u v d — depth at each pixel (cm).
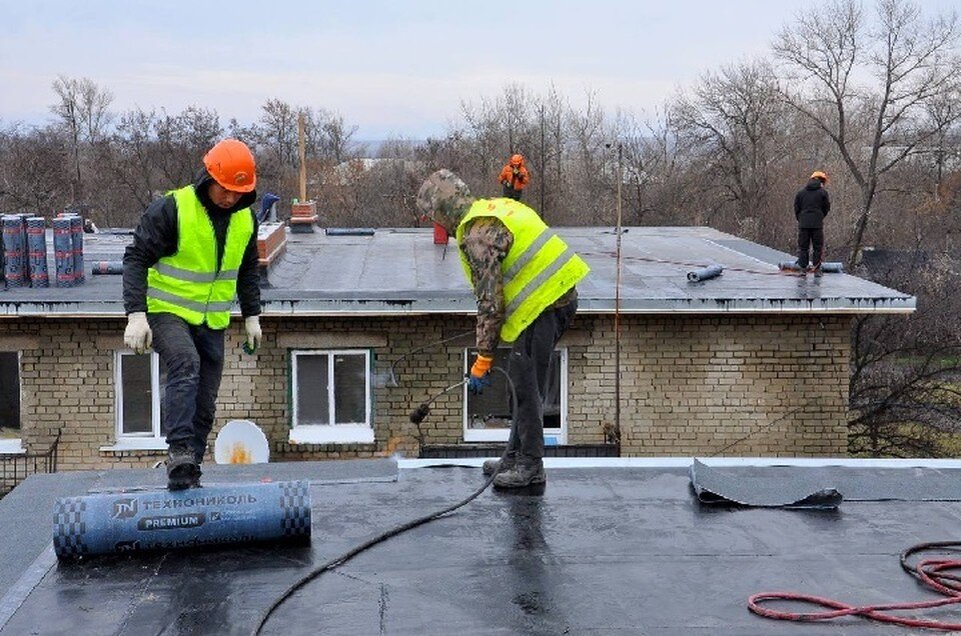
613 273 1652
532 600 409
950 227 4288
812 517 508
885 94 4100
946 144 4138
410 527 487
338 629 384
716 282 1564
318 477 570
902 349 2312
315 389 1505
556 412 1533
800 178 4556
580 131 4897
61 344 1471
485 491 543
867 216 3784
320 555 453
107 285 1507
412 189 4875
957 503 532
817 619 393
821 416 1530
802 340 1516
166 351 486
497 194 4706
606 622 391
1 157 5188
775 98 4428
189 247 490
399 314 1412
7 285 1489
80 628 385
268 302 1382
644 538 477
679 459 605
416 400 1502
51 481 583
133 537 443
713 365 1517
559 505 521
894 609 401
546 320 529
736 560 452
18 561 464
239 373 1484
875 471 585
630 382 1517
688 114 4734
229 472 583
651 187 4728
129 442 1499
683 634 382
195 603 405
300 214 2191
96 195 5103
